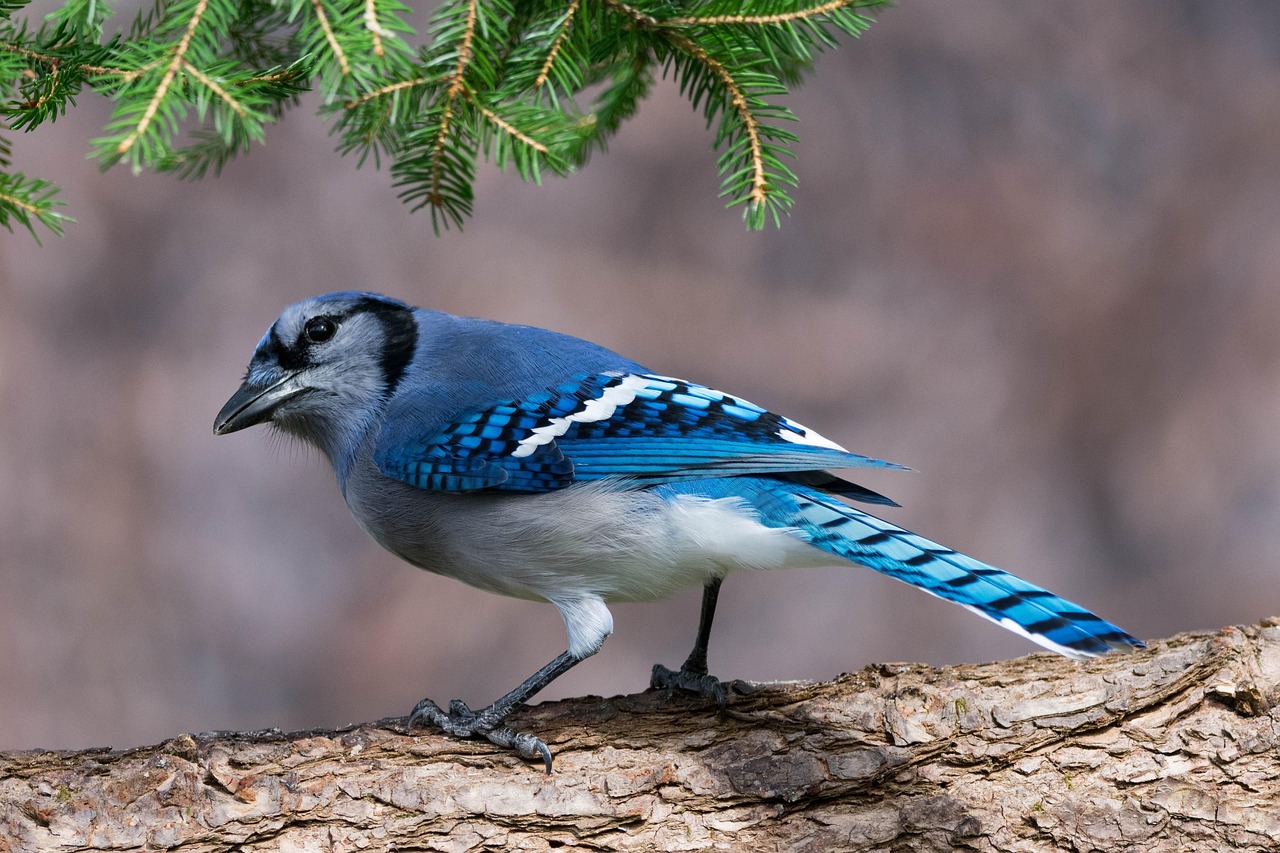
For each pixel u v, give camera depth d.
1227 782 5.44
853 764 5.59
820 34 5.88
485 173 14.63
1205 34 16.16
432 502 6.42
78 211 13.84
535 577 6.30
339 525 13.53
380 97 5.65
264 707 12.88
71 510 13.20
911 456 14.36
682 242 14.86
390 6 5.02
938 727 5.66
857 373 14.59
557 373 6.60
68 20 5.19
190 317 13.87
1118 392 14.70
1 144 5.53
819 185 15.24
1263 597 13.79
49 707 12.57
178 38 5.01
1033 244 15.20
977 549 14.12
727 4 5.82
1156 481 14.39
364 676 13.02
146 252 13.94
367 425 6.71
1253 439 14.41
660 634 13.25
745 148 5.84
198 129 7.23
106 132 4.80
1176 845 5.36
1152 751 5.53
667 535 6.14
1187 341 14.86
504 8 5.66
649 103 15.08
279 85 5.45
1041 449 14.56
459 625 13.20
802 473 6.54
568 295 14.43
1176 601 13.96
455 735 5.78
